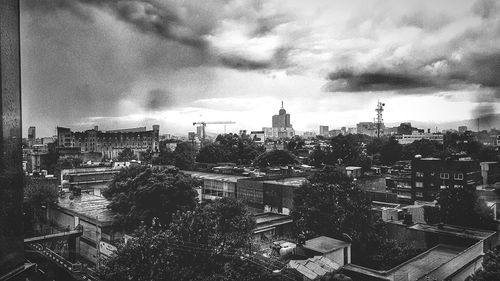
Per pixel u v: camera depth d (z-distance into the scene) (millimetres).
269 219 26203
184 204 27766
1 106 3363
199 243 18906
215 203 21781
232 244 18953
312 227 23297
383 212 25172
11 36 3557
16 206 3660
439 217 24578
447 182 28656
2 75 3379
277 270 16672
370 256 22016
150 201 27078
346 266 18109
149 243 18078
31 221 30344
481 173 29766
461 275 18047
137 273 17547
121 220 26406
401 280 16562
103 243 24578
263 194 30016
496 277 15172
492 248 21203
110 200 30609
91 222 26391
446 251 20266
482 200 24312
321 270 16375
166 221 27062
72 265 22672
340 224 22812
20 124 3729
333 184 24250
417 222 25047
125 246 18297
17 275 3654
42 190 30734
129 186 29797
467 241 20594
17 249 3684
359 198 24250
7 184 3486
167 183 27547
